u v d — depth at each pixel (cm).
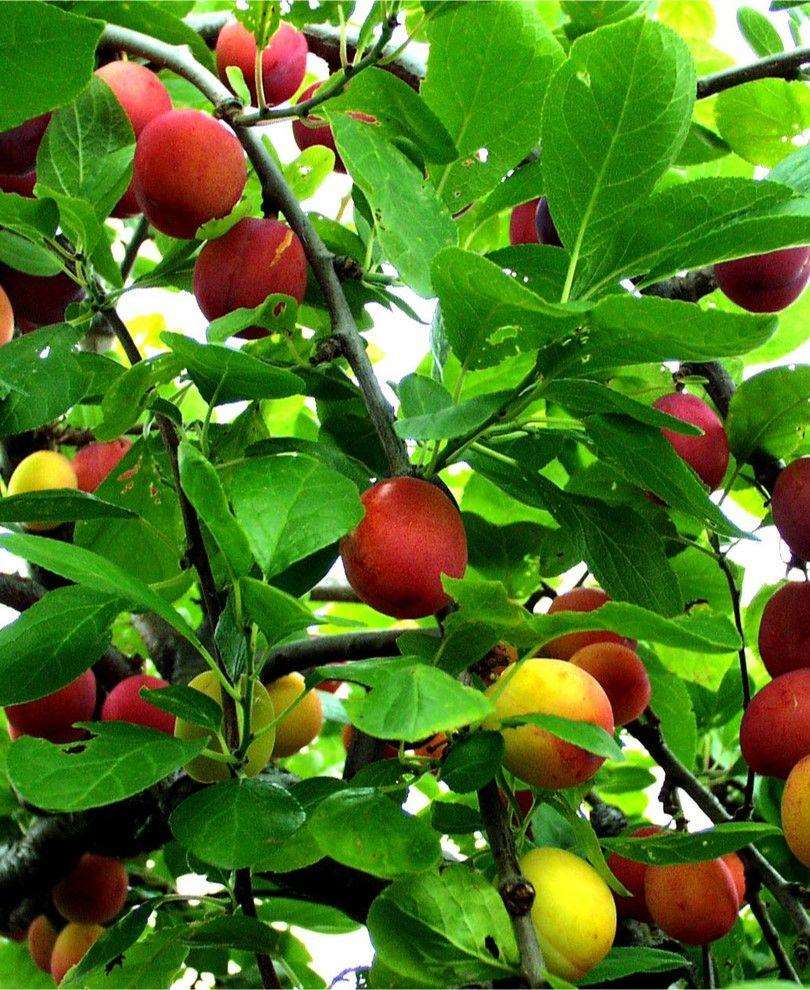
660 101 63
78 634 63
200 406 91
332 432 76
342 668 60
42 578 83
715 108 79
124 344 73
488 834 60
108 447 80
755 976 81
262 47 69
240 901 64
